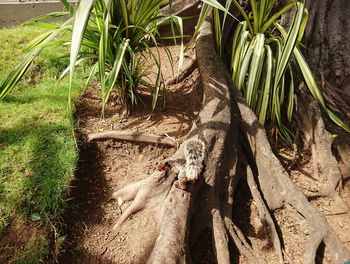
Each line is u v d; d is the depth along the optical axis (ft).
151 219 2.25
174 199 2.12
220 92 2.80
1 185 2.11
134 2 2.42
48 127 2.62
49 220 2.02
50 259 1.92
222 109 2.67
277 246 2.22
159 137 2.77
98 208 2.37
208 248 2.29
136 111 3.16
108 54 2.60
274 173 2.55
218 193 2.42
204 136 2.48
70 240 2.12
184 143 2.52
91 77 2.60
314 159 2.95
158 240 1.96
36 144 2.43
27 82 3.24
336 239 2.19
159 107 3.24
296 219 2.39
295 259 2.20
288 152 3.07
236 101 2.88
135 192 2.40
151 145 2.78
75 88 3.18
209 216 2.31
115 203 2.42
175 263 1.84
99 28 2.47
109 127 2.89
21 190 2.10
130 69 2.91
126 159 2.72
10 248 1.86
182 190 2.18
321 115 3.10
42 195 2.11
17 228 1.94
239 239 2.29
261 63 2.88
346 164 2.88
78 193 2.38
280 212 2.48
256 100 3.12
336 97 3.35
